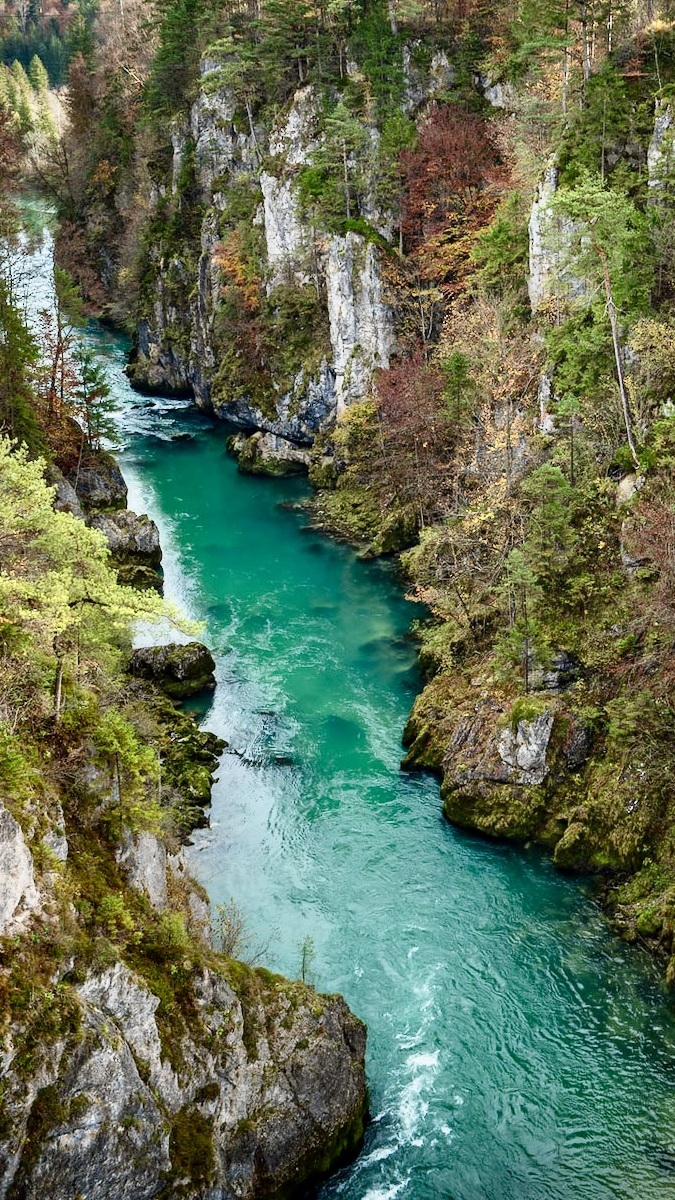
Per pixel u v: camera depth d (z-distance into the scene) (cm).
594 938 3512
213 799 4284
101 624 2995
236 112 8944
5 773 2344
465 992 3300
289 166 7975
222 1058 2511
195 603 6025
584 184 4478
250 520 7244
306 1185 2702
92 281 11681
